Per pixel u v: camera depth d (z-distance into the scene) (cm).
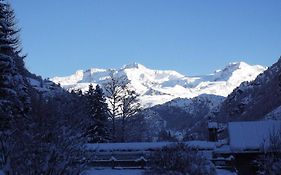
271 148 2053
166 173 2597
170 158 2628
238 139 3569
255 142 3497
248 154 3541
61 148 1361
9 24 2961
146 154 3947
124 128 5825
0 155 1321
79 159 1430
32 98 3472
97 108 5625
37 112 2816
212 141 4372
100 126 5591
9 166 1305
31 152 1324
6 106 2570
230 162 3684
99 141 5528
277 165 1967
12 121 2350
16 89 2795
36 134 1380
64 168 1339
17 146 1328
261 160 2408
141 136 6469
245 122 3775
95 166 3847
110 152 4000
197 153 2814
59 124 1452
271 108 14238
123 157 3991
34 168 1303
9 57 2773
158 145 4003
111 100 6053
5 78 2706
